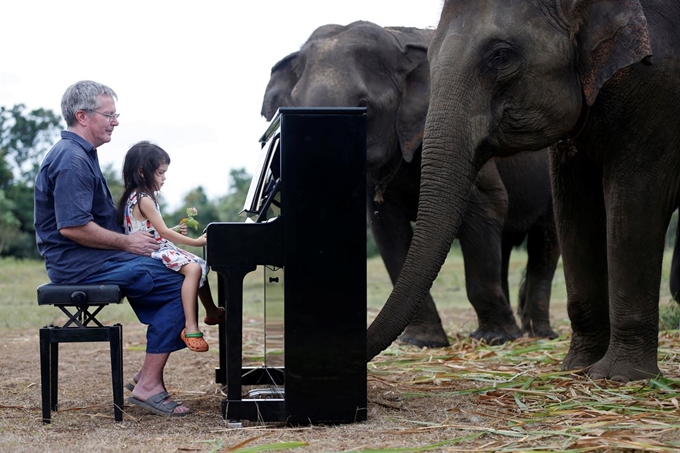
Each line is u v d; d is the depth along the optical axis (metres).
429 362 6.17
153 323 4.34
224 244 3.94
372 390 4.88
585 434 3.55
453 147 4.43
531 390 4.69
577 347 5.46
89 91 4.42
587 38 4.53
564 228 5.39
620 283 4.88
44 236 4.36
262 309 12.07
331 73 7.75
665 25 4.73
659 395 4.39
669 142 4.76
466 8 4.64
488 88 4.51
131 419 4.23
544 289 9.06
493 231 7.74
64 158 4.28
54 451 3.50
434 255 4.29
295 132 3.93
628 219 4.80
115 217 4.53
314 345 3.96
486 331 7.87
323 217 3.95
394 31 8.47
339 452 3.37
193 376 5.86
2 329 8.94
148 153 4.48
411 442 3.58
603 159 4.94
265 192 4.36
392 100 7.86
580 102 4.61
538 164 8.79
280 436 3.75
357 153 3.95
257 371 5.02
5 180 25.50
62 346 7.65
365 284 3.97
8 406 4.58
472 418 4.02
